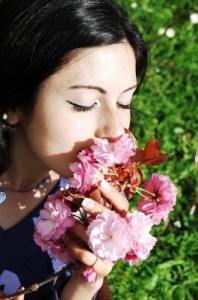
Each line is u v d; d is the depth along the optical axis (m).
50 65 1.00
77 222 0.97
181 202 1.72
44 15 1.02
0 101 1.07
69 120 1.01
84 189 0.95
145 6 2.07
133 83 1.02
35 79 1.01
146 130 1.81
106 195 0.96
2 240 1.15
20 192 1.15
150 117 1.84
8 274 1.16
